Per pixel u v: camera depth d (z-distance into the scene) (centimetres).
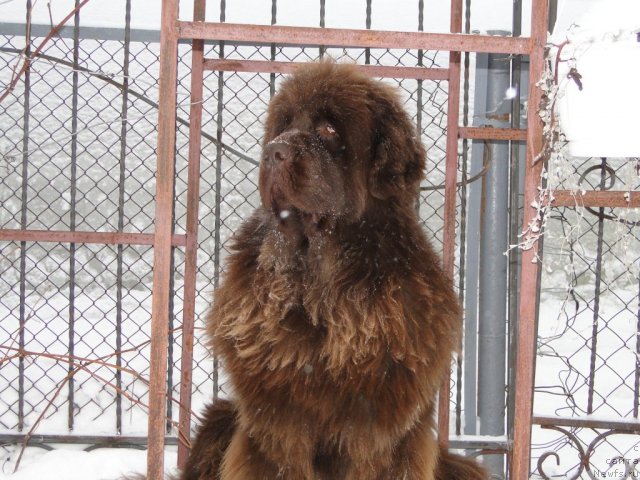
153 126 280
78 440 207
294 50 257
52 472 194
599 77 147
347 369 146
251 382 151
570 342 304
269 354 150
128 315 246
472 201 214
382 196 155
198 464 171
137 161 297
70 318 205
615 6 145
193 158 182
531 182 143
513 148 194
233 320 158
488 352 204
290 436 147
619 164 241
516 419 148
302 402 147
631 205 147
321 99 159
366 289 150
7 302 305
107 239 188
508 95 182
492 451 199
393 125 160
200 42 180
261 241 163
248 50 269
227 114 283
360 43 136
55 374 245
